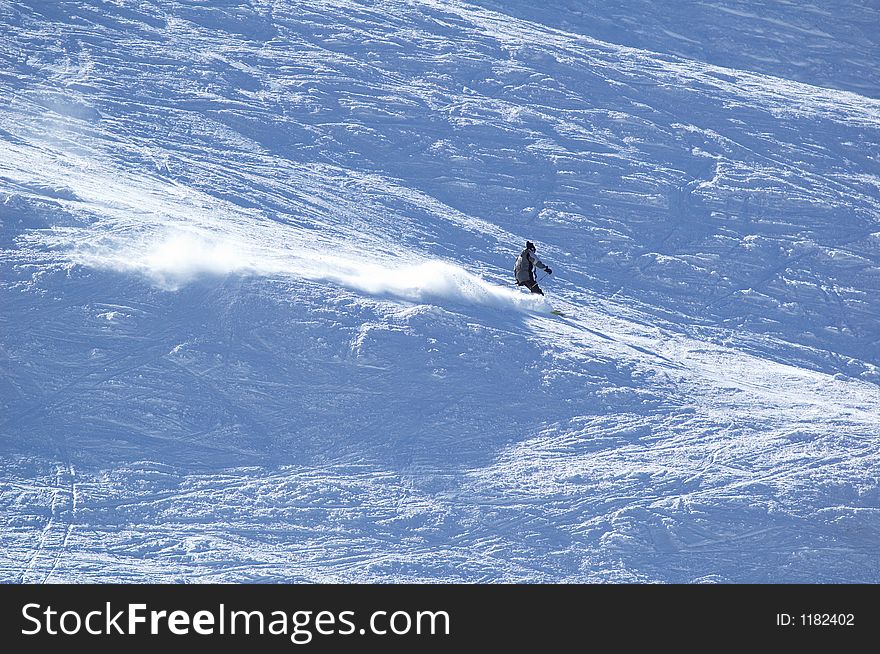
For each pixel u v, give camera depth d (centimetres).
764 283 12088
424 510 5631
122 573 4909
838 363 10775
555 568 5291
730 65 19475
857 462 6438
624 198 13275
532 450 6294
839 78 19700
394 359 6944
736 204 13688
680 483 6041
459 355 7150
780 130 16050
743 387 7925
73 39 13975
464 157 13412
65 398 6144
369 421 6359
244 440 6059
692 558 5453
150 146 11562
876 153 16012
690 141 15138
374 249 9969
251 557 5138
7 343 6450
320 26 16238
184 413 6184
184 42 14812
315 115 13625
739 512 5803
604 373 7400
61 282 7050
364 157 12962
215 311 7094
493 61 16188
